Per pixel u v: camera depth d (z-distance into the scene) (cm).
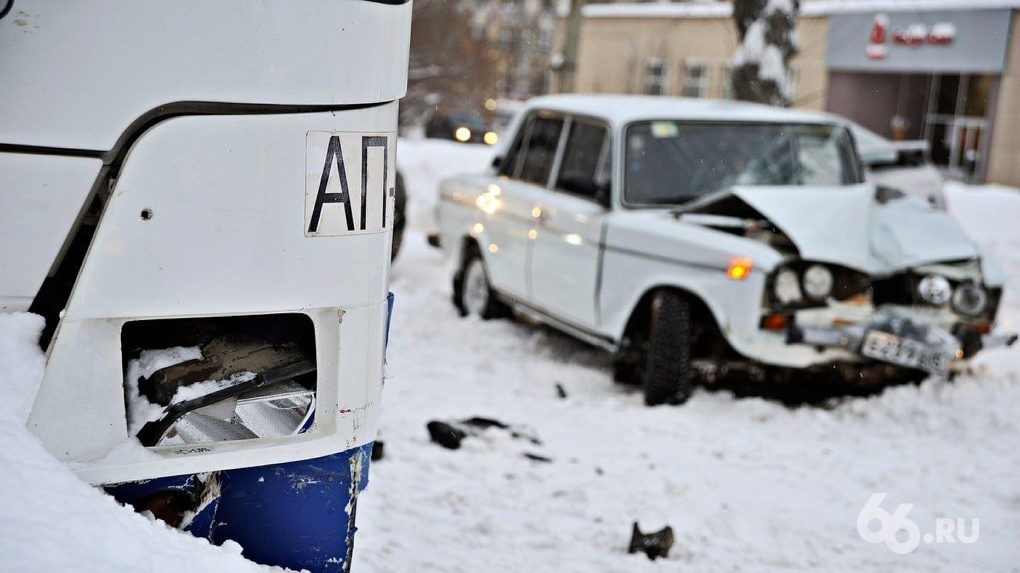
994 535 497
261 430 306
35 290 269
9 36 258
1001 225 1521
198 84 274
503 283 860
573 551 462
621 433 629
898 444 627
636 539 462
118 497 284
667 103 830
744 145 788
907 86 3181
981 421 651
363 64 296
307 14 284
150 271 275
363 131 300
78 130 266
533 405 686
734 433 634
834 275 660
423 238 1369
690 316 680
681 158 773
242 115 280
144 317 276
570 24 1823
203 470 289
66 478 262
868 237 675
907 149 1043
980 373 734
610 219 732
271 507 316
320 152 292
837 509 526
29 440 262
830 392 732
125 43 267
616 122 768
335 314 302
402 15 310
